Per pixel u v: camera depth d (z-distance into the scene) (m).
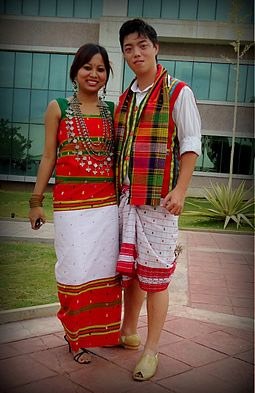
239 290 4.08
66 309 2.34
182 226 8.91
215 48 13.82
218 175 14.38
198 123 2.21
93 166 2.31
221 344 2.71
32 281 4.00
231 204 9.56
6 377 2.19
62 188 2.32
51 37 13.45
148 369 2.24
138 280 2.39
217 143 14.27
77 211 2.29
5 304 3.28
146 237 2.29
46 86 13.66
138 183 2.22
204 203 13.11
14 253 5.26
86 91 2.33
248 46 12.17
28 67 13.62
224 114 14.12
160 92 2.23
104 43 12.91
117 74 12.91
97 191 2.33
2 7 13.25
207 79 13.96
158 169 2.20
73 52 13.42
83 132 2.29
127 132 2.30
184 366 2.40
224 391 2.13
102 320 2.42
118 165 2.36
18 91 13.71
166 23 12.97
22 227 7.19
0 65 13.59
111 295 2.42
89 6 13.31
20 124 13.85
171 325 3.01
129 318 2.59
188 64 13.91
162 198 2.24
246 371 2.36
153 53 2.25
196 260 5.50
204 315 3.27
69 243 2.28
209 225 9.27
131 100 2.37
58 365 2.35
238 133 14.17
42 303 3.34
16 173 14.02
